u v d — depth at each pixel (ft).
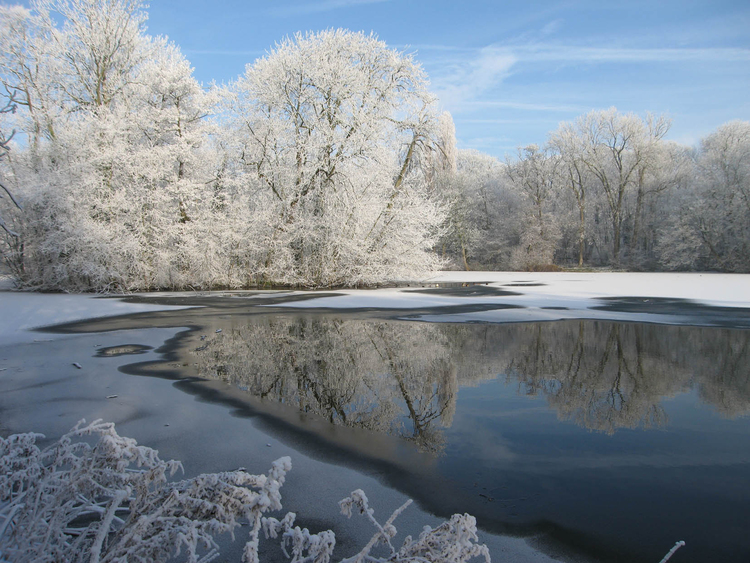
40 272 61.98
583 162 161.27
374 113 71.36
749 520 8.96
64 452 6.35
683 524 8.83
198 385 18.94
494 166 215.51
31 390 17.99
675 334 29.71
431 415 15.42
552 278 94.38
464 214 154.71
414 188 77.36
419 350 25.63
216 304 48.01
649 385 18.84
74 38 70.69
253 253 69.21
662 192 158.71
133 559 5.39
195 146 70.18
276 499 5.21
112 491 5.98
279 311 42.45
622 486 10.40
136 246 59.67
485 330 31.81
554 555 7.88
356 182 70.23
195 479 5.68
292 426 14.33
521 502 9.69
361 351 25.50
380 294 58.59
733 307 42.70
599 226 180.65
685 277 94.22
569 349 25.61
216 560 7.73
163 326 33.94
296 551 5.87
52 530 5.94
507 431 13.91
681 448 12.60
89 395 17.38
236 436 13.47
